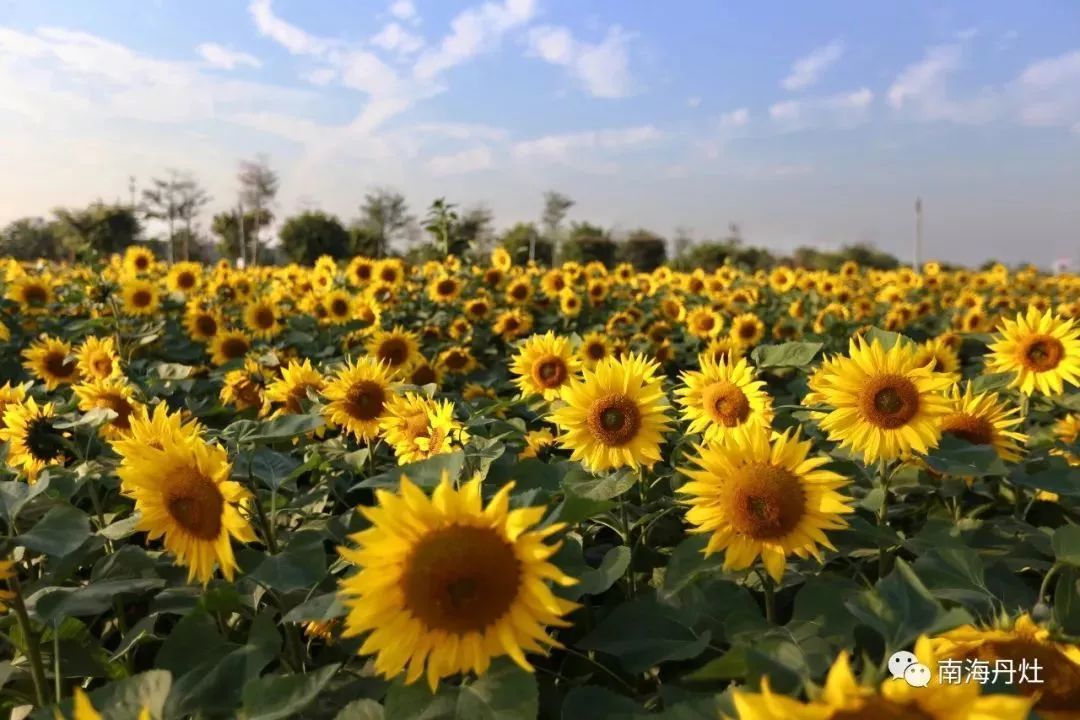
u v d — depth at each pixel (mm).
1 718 3031
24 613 2898
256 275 19922
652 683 3141
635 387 3799
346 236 46969
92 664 3250
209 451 2861
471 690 2303
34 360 7281
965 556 3004
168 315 12031
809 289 18344
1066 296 21312
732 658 2029
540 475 3781
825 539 2906
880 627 2146
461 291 14695
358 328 10891
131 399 5113
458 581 2148
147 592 4102
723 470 2990
